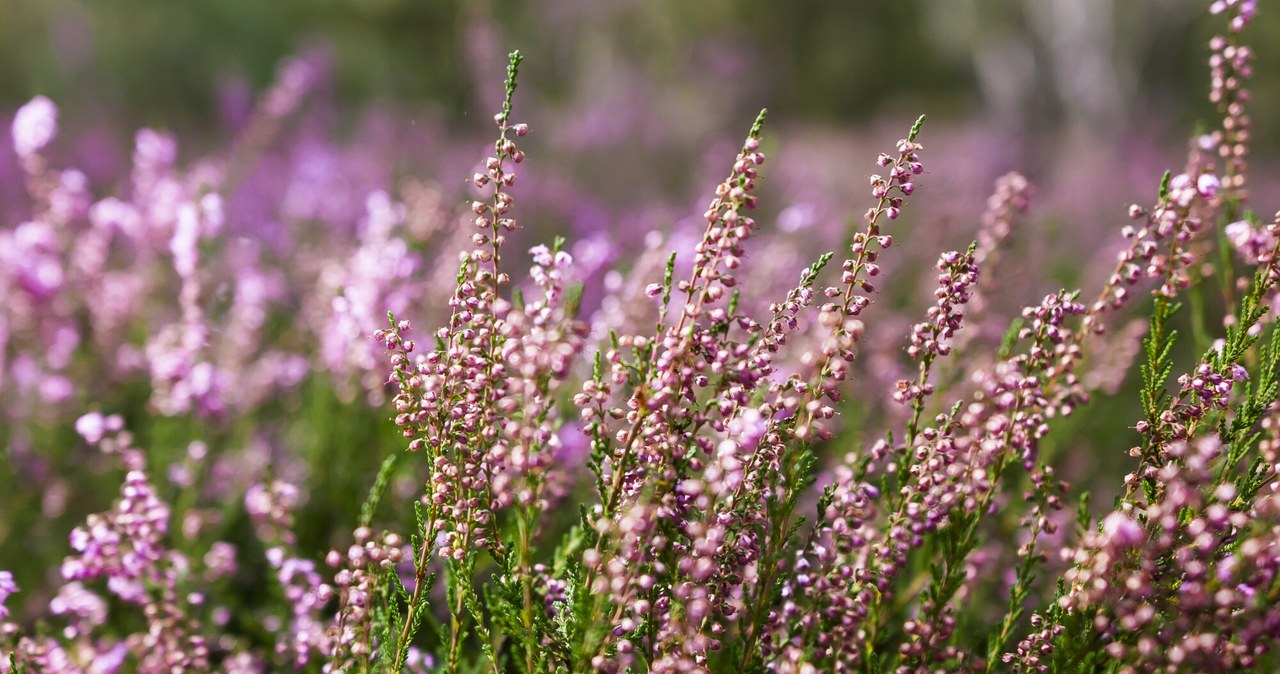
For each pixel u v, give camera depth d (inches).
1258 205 413.1
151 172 179.3
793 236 193.6
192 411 152.8
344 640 79.1
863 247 70.1
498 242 73.6
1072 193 430.0
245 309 173.2
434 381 72.7
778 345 71.3
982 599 122.1
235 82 374.6
